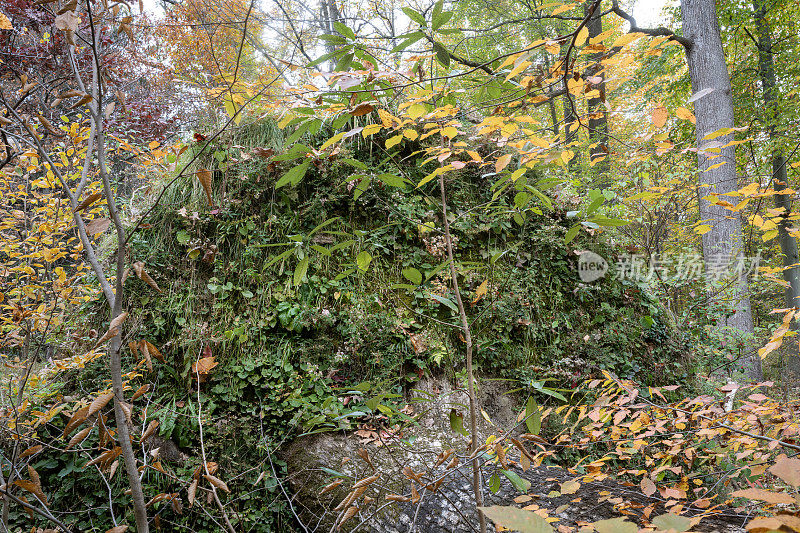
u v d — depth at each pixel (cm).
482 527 129
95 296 307
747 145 600
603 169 493
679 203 494
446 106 125
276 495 280
